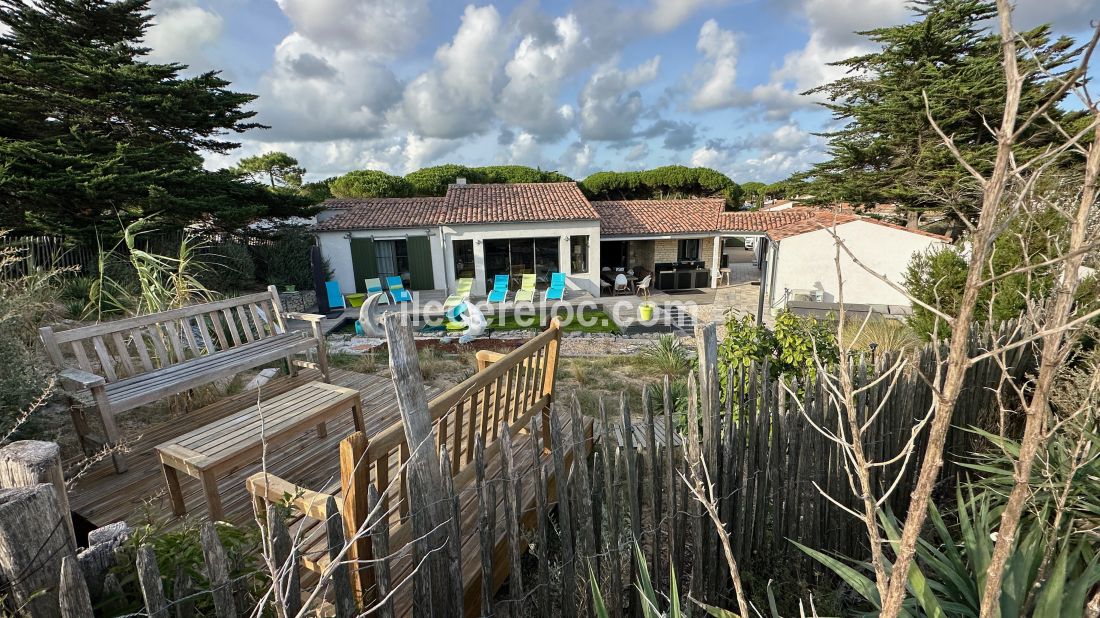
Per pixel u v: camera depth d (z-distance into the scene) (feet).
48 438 12.73
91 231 38.09
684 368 30.42
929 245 40.75
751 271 77.41
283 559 5.23
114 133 45.57
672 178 115.85
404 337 7.11
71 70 40.86
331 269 58.08
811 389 10.25
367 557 6.93
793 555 10.96
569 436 13.88
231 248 49.26
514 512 7.29
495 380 11.05
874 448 11.31
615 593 8.66
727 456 9.34
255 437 10.78
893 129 59.72
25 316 16.60
